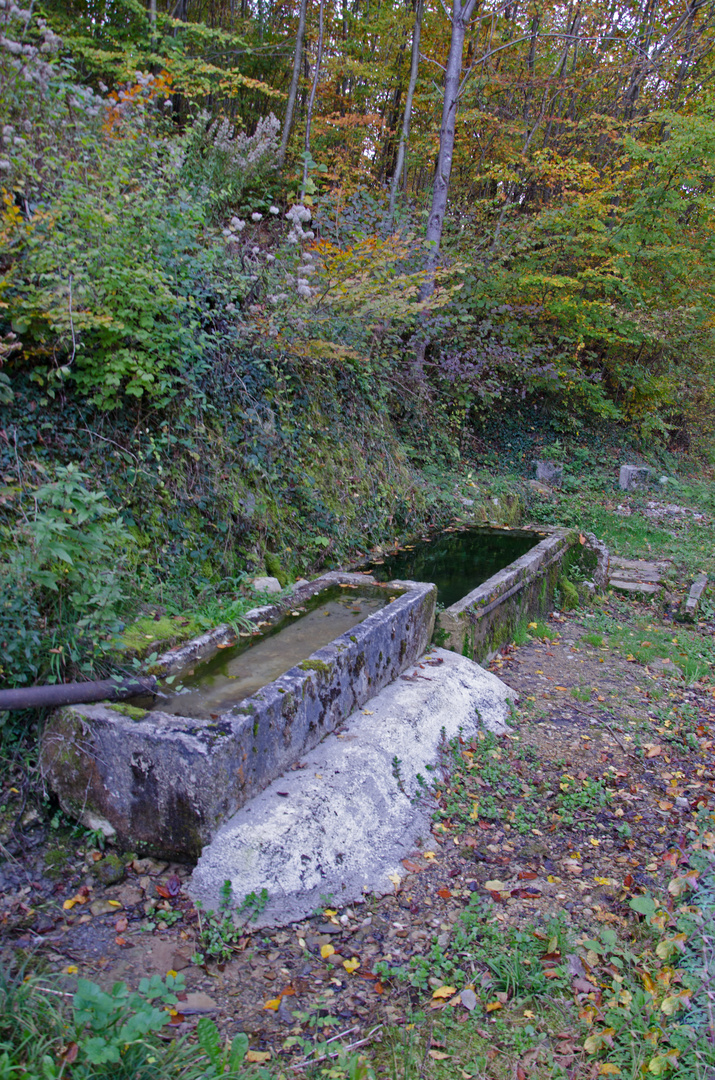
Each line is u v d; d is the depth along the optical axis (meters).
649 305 12.24
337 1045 2.21
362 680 4.02
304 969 2.55
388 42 13.49
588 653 6.16
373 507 7.21
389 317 7.41
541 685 5.39
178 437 5.12
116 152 5.03
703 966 2.45
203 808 2.81
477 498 9.02
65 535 3.40
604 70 13.13
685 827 3.55
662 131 13.53
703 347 13.72
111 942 2.58
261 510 5.62
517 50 14.09
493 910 2.90
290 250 6.64
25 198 4.59
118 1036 1.92
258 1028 2.27
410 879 3.09
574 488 11.23
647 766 4.24
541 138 13.96
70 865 2.93
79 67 9.73
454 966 2.57
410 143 13.55
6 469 4.11
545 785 3.90
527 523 9.52
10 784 3.11
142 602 4.18
